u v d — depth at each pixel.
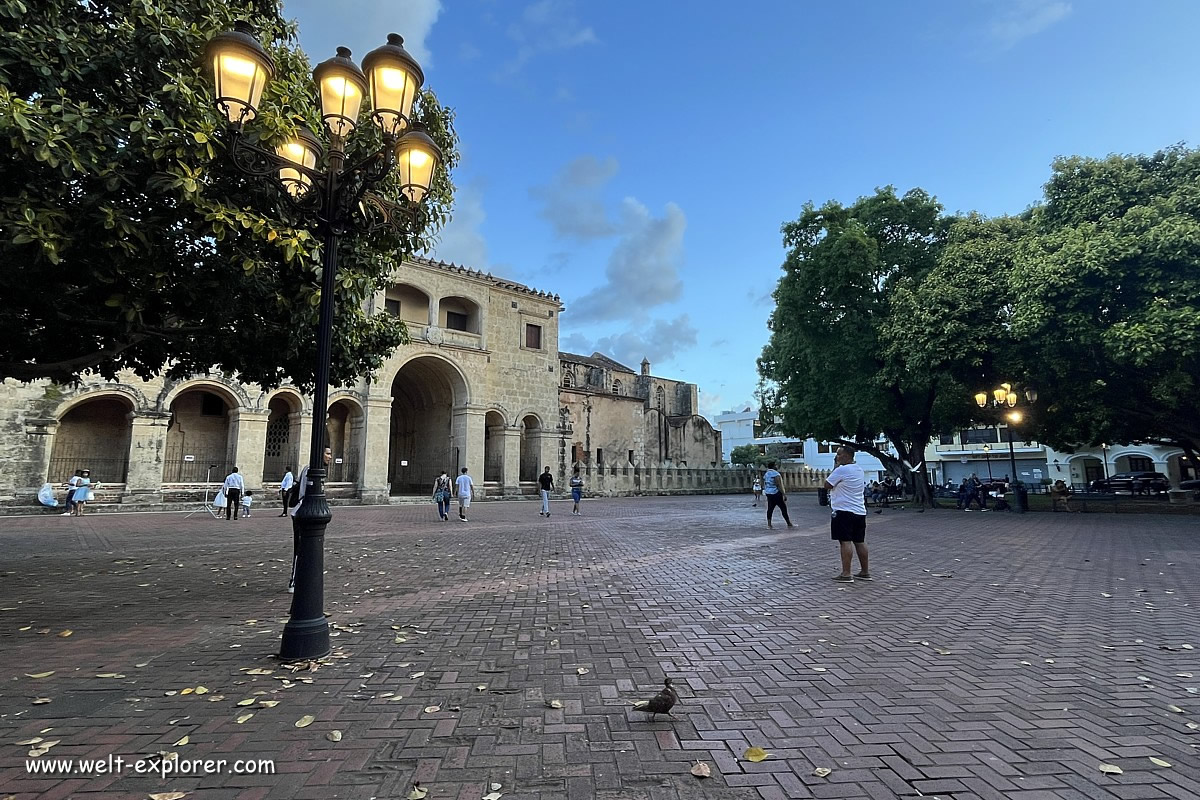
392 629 5.82
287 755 3.21
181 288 6.73
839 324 25.38
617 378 46.69
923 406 25.11
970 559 10.34
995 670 4.59
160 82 6.19
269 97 7.04
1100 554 10.65
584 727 3.57
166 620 6.14
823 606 6.82
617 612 6.54
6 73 5.30
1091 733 3.49
